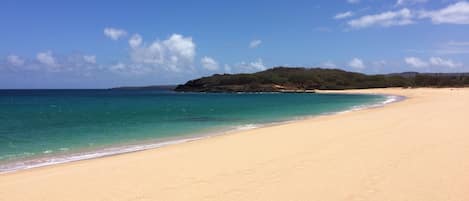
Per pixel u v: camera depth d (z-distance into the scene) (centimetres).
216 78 16912
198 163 1004
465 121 1861
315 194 706
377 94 9206
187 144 1405
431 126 1667
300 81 15988
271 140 1388
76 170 972
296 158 1028
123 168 971
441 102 4003
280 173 865
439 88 11888
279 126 1922
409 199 664
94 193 752
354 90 13688
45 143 1577
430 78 14612
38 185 825
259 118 2739
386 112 2695
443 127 1622
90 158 1216
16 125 2358
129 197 720
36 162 1166
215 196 711
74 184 823
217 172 894
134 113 3488
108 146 1488
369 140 1302
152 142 1584
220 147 1271
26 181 868
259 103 5547
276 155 1082
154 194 733
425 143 1203
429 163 919
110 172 929
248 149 1203
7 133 1934
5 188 807
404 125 1741
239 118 2766
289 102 5731
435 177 796
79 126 2281
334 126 1805
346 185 756
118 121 2619
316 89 15412
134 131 1998
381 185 749
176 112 3569
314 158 1020
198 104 5438
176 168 950
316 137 1427
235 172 889
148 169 949
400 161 949
